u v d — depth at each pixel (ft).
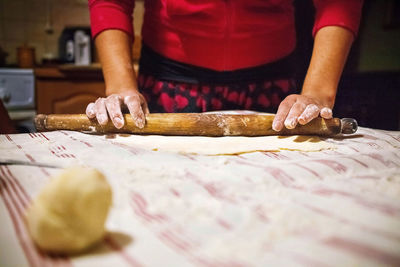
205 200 1.50
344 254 1.04
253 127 2.79
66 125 2.95
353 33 3.32
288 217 1.30
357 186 1.69
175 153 2.30
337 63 3.25
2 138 2.70
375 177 1.85
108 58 3.42
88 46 9.02
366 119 7.14
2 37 9.89
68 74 8.29
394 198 1.53
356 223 1.25
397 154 2.36
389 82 6.78
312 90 3.17
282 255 1.05
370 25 9.78
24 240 1.14
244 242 1.14
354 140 2.89
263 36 3.76
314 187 1.65
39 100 8.38
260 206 1.41
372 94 7.01
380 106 6.95
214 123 2.77
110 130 2.85
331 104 3.15
